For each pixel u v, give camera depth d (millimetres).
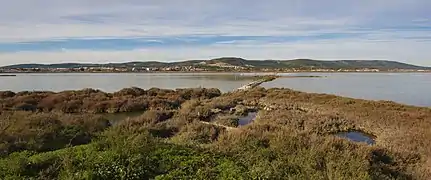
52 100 30750
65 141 12367
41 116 15648
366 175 8023
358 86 66000
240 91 43938
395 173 10070
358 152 10617
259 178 7992
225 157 9773
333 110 26922
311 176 7906
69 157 9008
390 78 107875
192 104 30062
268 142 11359
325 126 20172
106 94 36844
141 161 8742
